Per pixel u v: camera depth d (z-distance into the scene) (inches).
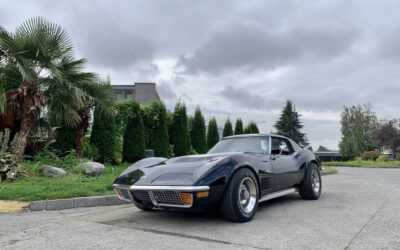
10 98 349.4
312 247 132.3
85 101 399.9
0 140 339.3
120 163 490.3
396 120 1492.4
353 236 147.3
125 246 135.7
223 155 188.7
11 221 189.2
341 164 1067.9
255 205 183.5
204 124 736.3
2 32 339.9
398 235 148.6
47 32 348.5
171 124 639.1
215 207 179.9
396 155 1488.7
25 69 330.6
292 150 249.3
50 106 369.4
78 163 371.2
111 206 246.1
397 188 323.9
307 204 231.3
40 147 414.0
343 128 1979.6
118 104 506.9
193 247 133.3
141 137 514.9
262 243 137.6
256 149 224.2
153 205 171.9
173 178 166.4
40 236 154.3
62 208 235.6
